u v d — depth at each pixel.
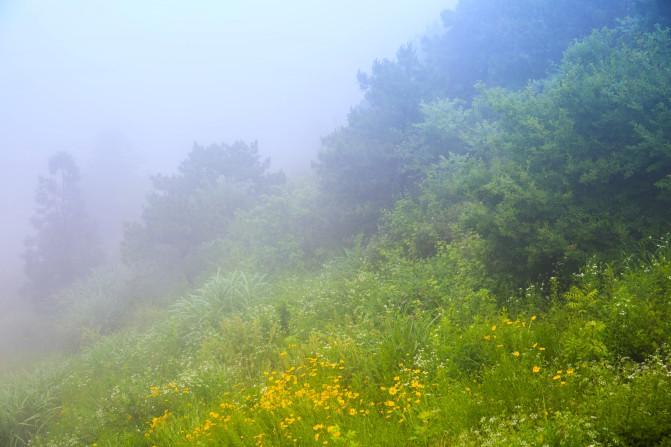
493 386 4.92
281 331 9.63
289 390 6.41
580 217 7.91
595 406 4.04
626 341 5.17
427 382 5.52
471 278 8.34
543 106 9.20
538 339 5.74
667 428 3.60
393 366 6.29
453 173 12.68
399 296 8.84
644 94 8.27
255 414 5.96
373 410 5.32
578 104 8.88
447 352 5.85
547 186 8.45
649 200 8.12
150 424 7.34
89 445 7.72
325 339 8.20
